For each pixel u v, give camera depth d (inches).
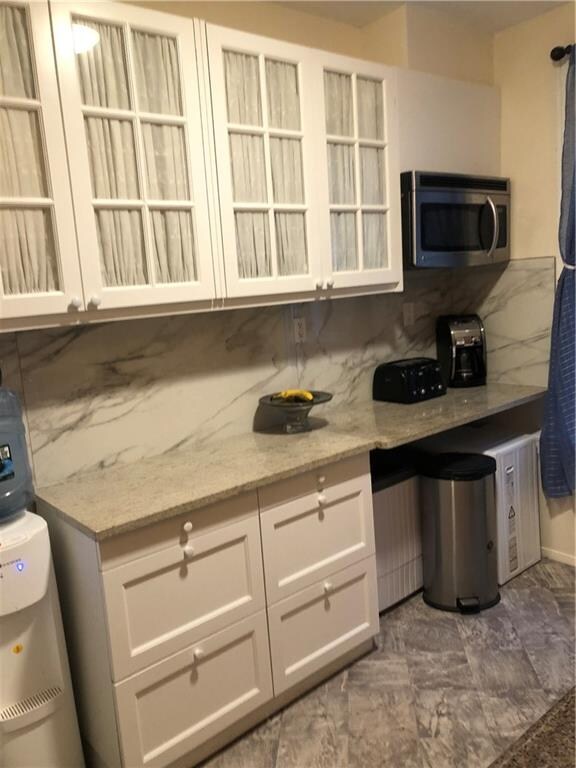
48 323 66.4
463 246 109.0
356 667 90.3
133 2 84.5
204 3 91.0
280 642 79.7
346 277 92.4
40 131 63.6
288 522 79.6
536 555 119.5
